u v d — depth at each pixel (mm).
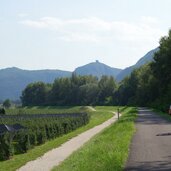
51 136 43000
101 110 139250
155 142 27797
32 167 22984
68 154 28547
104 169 16094
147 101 146125
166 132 36281
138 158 20172
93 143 30391
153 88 134875
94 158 19781
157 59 111375
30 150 33719
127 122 50250
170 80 109562
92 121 77625
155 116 68125
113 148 22953
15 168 22953
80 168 17109
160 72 110438
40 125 41844
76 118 62688
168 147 24859
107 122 71562
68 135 46906
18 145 32938
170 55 108812
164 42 112750
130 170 16672
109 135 34281
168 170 16688
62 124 50094
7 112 142375
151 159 19844
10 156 30188
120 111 120750
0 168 23453
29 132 35312
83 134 47312
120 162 18000
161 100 107438
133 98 167750
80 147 32031
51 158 26641
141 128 41500
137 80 181250
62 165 21438
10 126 39844
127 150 23000
